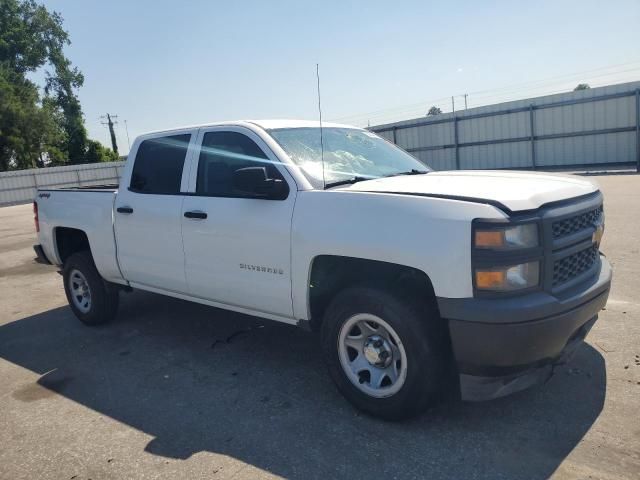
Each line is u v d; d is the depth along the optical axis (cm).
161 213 437
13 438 339
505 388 293
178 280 439
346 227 317
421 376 301
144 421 350
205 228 401
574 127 2216
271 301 370
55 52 5047
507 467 273
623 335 422
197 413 355
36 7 4919
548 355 291
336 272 351
